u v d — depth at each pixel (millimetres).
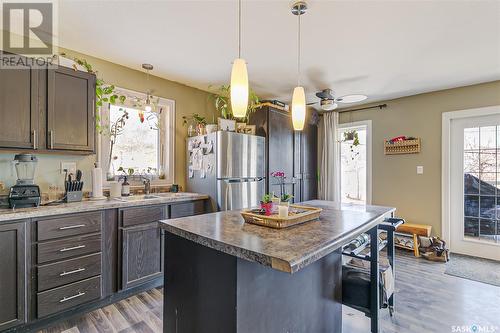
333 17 1948
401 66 2854
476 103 3400
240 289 1080
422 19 1970
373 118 4293
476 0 1742
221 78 3279
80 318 2033
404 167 3971
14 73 1954
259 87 3559
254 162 3385
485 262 3238
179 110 3447
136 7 1853
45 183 2373
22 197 1958
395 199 4039
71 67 2258
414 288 2539
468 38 2244
